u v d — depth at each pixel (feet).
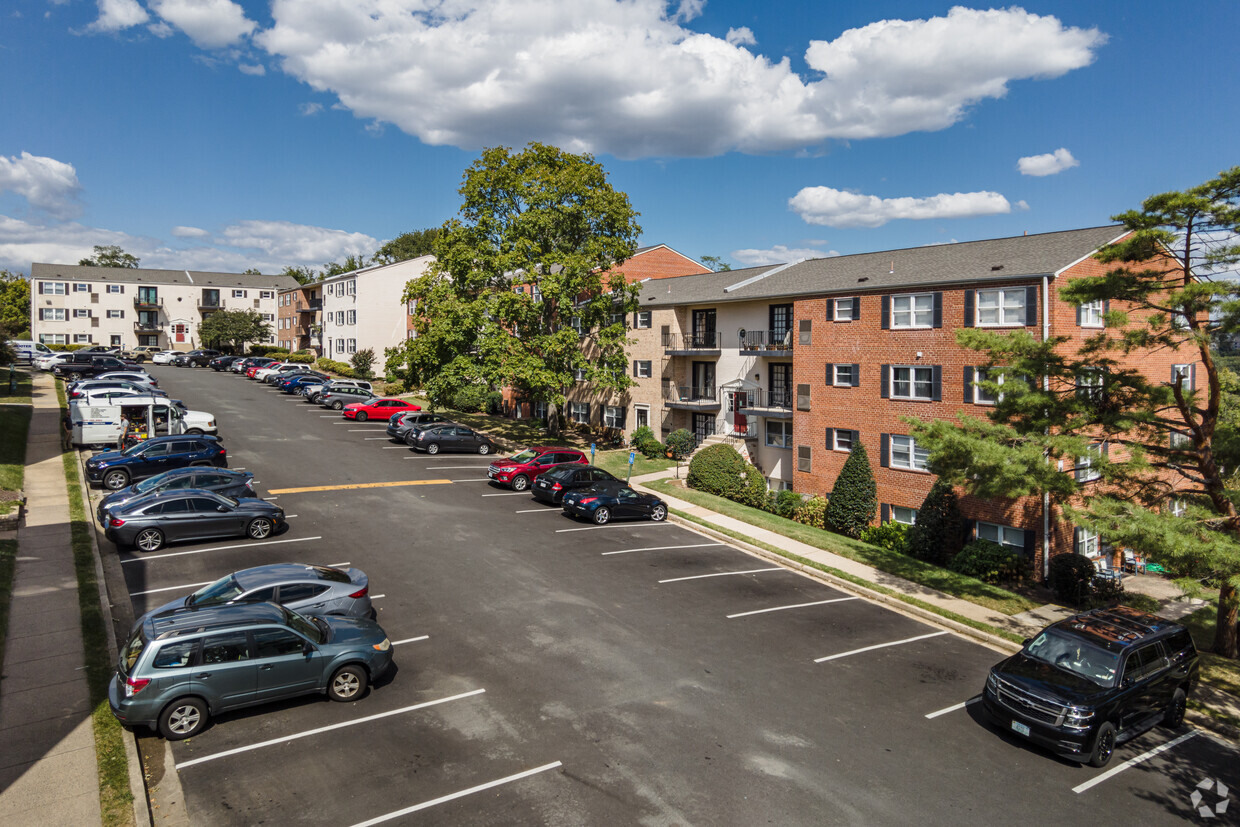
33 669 42.16
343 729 38.19
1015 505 83.20
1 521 65.87
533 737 38.04
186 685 36.40
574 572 65.82
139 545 64.80
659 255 165.78
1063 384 70.49
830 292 101.76
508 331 136.46
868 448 97.81
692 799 33.32
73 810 30.58
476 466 112.57
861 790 34.88
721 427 124.98
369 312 237.25
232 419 134.82
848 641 54.39
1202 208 50.44
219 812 31.19
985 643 56.59
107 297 280.10
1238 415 64.59
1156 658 43.70
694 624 55.42
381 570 62.90
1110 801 35.68
